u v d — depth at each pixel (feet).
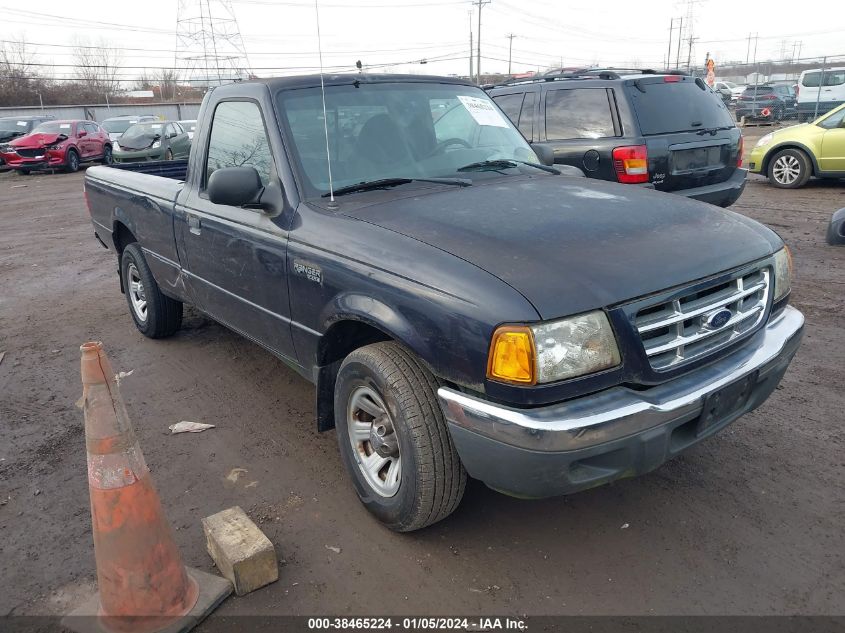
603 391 8.13
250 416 13.99
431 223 9.58
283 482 11.55
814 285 20.65
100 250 31.89
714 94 25.75
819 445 11.87
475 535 9.96
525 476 7.95
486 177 12.20
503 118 14.69
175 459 12.42
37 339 19.36
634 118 22.70
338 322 10.17
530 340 7.66
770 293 9.87
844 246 25.07
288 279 10.96
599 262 8.42
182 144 69.46
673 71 26.02
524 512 10.46
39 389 15.84
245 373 16.19
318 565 9.46
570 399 7.96
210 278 13.70
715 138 24.09
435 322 8.43
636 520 10.14
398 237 9.38
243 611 8.66
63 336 19.54
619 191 11.35
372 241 9.55
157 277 16.75
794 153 38.58
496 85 28.12
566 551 9.56
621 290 8.09
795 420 12.75
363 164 11.84
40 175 70.44
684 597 8.60
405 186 11.47
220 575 9.24
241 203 11.02
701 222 9.99
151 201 15.81
